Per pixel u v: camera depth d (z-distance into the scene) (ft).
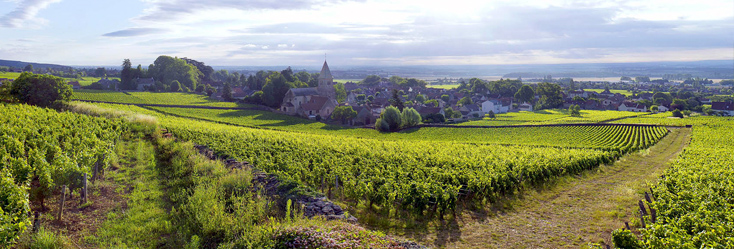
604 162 110.22
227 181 53.42
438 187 58.13
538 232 51.60
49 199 48.11
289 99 333.42
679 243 33.27
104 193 52.42
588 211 61.36
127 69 437.58
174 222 43.39
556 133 230.07
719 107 438.81
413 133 247.09
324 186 68.49
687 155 114.62
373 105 392.68
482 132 243.60
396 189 59.47
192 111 283.18
